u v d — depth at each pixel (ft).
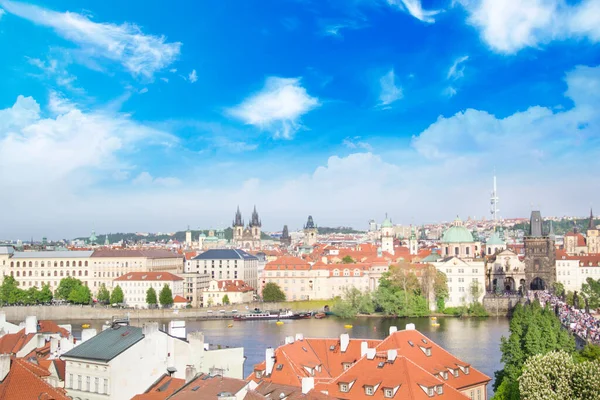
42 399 385.29
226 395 384.47
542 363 438.81
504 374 572.10
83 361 453.99
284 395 449.48
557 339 585.22
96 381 448.65
